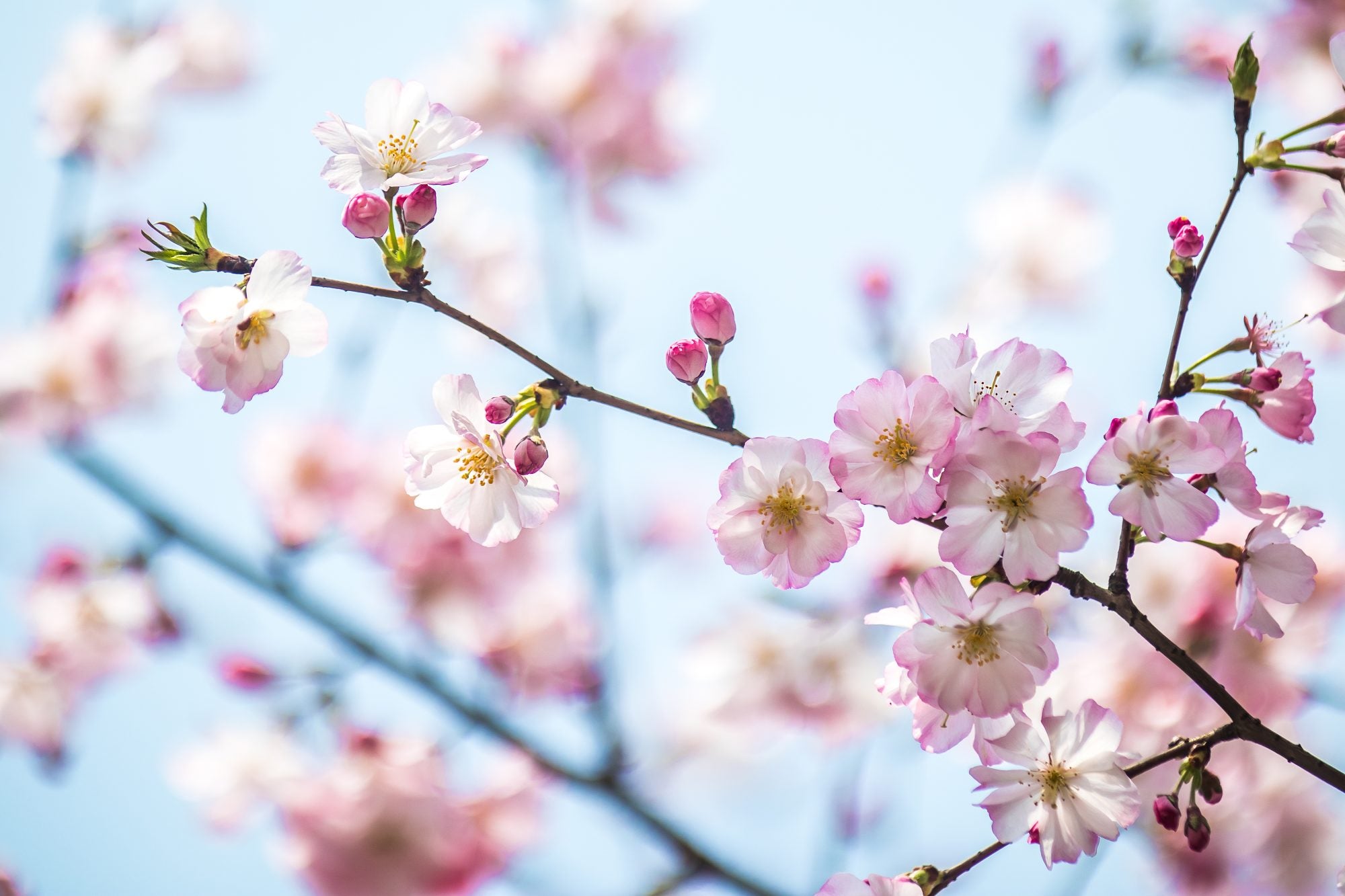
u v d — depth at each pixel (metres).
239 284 1.30
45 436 1.81
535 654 1.67
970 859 1.29
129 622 1.71
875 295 1.79
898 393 1.27
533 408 1.30
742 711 1.71
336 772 1.52
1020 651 1.27
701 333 1.30
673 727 1.83
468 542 1.67
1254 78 1.29
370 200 1.29
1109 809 1.28
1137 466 1.27
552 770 1.52
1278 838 1.51
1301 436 1.28
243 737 1.53
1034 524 1.27
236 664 1.53
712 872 1.51
